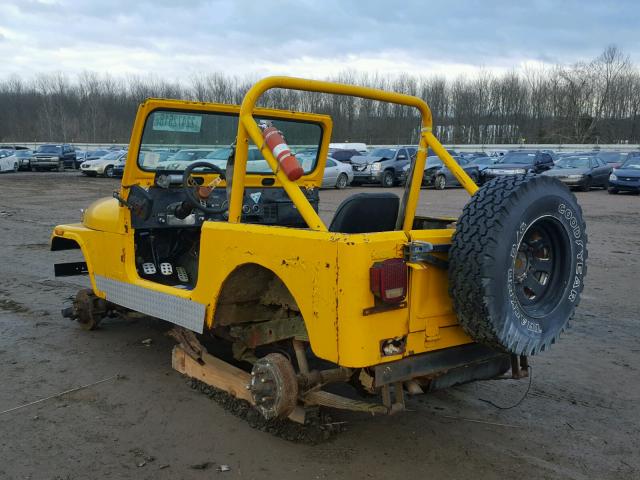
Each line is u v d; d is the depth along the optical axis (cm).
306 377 340
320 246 297
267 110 490
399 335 309
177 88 6869
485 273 300
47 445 362
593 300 709
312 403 351
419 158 388
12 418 397
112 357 514
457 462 348
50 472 332
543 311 339
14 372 478
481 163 2833
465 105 6066
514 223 305
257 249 333
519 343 318
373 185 2639
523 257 336
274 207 511
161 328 596
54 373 477
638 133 5800
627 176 2094
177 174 481
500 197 310
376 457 353
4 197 1952
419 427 392
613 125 5844
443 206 1697
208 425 389
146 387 450
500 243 300
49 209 1623
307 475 332
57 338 564
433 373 333
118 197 461
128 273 464
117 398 430
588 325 615
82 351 528
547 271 348
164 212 473
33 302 690
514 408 423
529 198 314
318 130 535
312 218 314
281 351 390
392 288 293
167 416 402
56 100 8225
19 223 1357
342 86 358
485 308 302
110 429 383
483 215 306
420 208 1628
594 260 946
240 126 352
